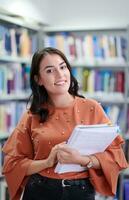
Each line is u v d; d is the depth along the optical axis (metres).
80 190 1.45
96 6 3.88
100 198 3.24
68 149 1.35
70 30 3.71
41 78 1.53
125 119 3.42
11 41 3.27
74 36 3.79
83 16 3.94
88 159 1.40
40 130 1.48
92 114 1.51
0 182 3.05
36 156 1.50
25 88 3.51
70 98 1.55
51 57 1.50
